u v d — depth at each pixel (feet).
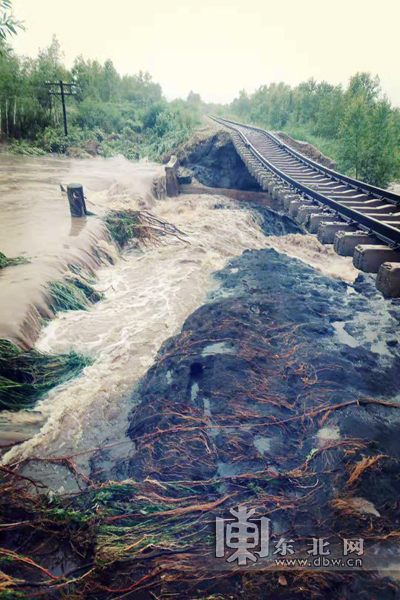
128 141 95.35
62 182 53.98
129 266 34.22
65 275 26.63
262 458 12.31
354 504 10.23
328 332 20.07
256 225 64.28
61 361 19.53
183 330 21.61
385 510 10.10
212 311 22.93
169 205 62.85
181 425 13.98
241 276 30.48
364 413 13.78
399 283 16.93
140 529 10.51
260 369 16.84
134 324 24.27
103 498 11.68
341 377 15.99
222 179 81.61
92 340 22.17
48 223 35.53
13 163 68.49
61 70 107.14
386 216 28.76
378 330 20.30
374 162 89.25
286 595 8.57
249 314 22.12
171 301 27.55
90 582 9.31
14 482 12.91
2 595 8.79
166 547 9.91
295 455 12.43
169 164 75.41
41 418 16.35
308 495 10.84
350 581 8.61
